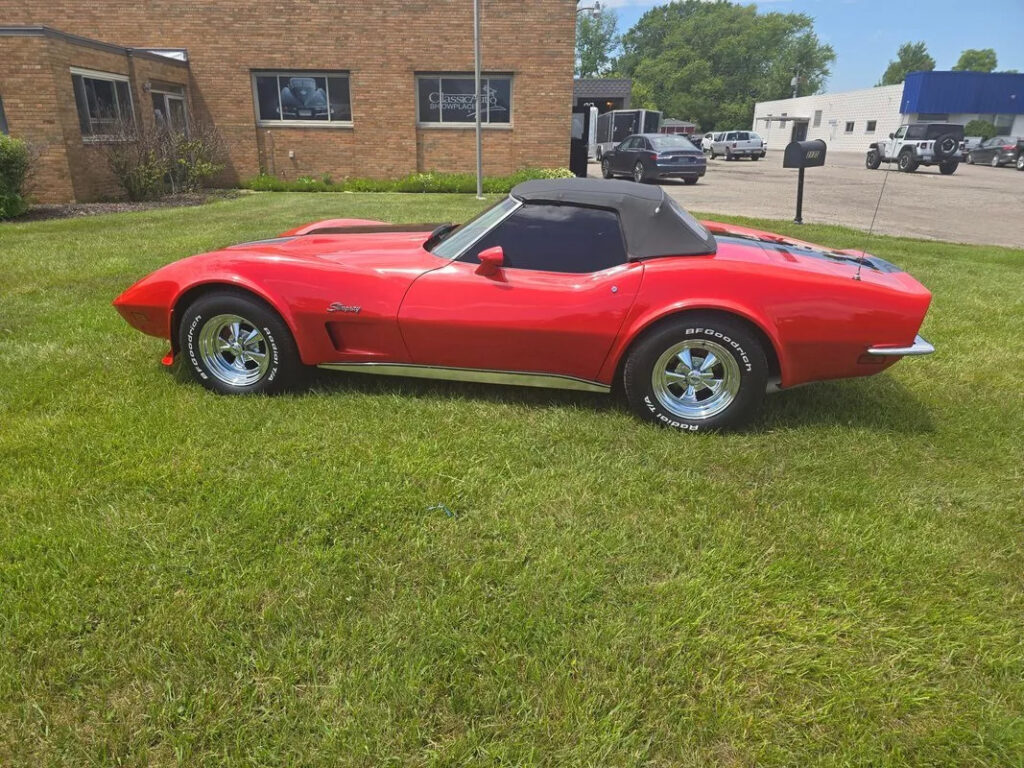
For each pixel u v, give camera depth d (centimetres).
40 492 279
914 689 203
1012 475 327
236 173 1803
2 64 1171
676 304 336
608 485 303
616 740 181
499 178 1761
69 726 181
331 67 1730
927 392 424
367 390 398
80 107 1289
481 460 320
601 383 366
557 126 1797
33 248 795
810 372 348
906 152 2811
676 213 365
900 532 276
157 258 743
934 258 883
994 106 4281
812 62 10462
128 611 219
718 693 198
